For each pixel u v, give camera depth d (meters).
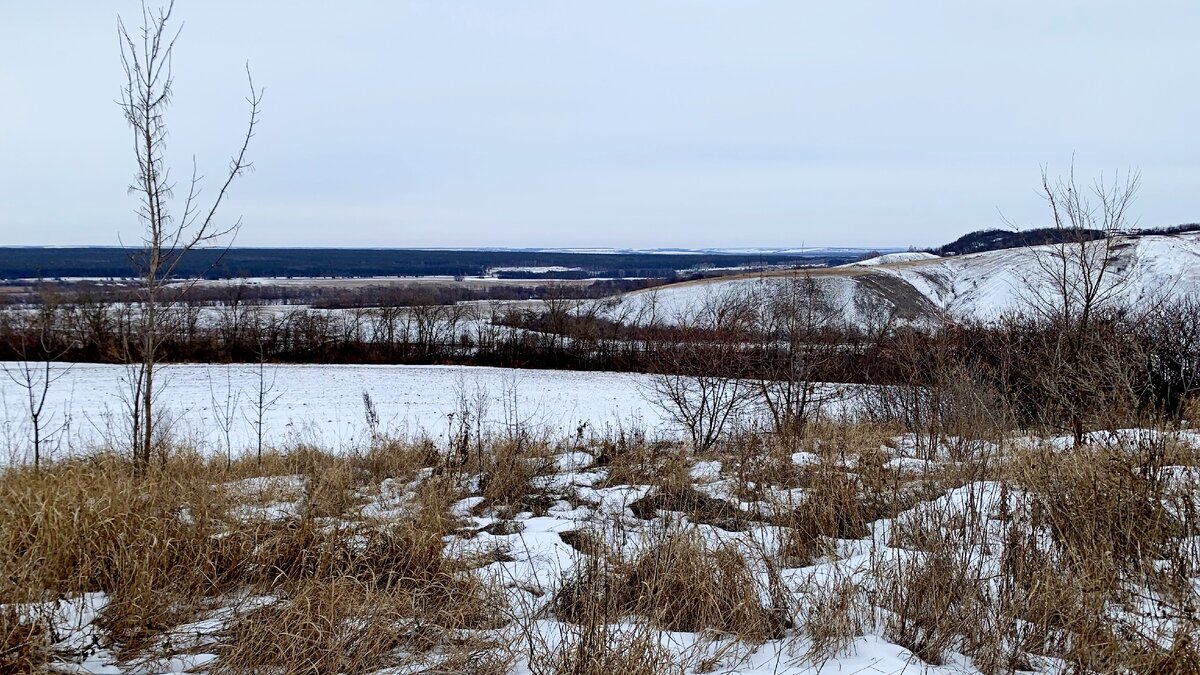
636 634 4.24
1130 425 6.75
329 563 5.23
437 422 20.33
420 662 4.24
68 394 24.02
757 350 13.46
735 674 4.12
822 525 6.39
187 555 5.20
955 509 5.87
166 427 12.07
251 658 4.12
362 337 40.72
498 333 40.91
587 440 13.22
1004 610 4.57
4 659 3.84
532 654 4.05
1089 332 9.05
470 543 6.23
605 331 40.16
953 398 9.88
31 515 5.13
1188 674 3.80
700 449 11.76
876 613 4.91
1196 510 5.67
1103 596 4.41
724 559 5.16
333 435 17.86
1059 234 10.07
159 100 7.04
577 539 6.53
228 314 41.00
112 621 4.42
